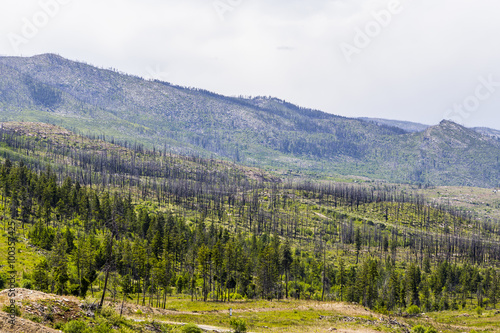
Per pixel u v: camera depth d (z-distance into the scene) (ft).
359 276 481.46
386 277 573.33
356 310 383.04
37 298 163.12
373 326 312.91
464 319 427.74
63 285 249.55
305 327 291.17
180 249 533.96
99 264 400.47
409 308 460.55
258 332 259.39
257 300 424.87
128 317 212.43
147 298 383.04
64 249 395.34
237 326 243.19
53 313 156.76
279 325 292.20
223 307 356.59
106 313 179.42
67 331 145.79
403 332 310.04
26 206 572.10
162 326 205.67
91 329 155.63
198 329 212.23
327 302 433.48
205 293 407.23
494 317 428.97
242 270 473.67
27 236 475.72
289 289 509.76
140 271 379.76
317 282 568.41
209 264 426.10
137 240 471.62
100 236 554.87
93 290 321.93
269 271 455.63
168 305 359.05
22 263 352.49
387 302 477.36
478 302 549.54
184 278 461.37
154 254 423.23
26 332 133.80
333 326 303.68
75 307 169.58
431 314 469.98
